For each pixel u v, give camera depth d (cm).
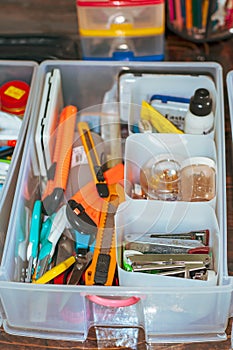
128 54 104
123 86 96
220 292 73
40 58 106
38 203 87
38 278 80
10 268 78
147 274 75
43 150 90
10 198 85
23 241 84
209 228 83
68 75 100
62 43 108
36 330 81
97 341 80
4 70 101
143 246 81
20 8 116
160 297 75
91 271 80
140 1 96
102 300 76
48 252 82
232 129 89
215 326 79
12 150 94
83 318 79
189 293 73
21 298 77
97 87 102
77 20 114
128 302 76
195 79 94
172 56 109
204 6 104
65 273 81
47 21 114
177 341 79
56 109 95
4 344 80
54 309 78
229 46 110
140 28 100
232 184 94
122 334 80
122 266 80
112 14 98
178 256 79
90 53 104
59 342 80
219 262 77
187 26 108
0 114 95
